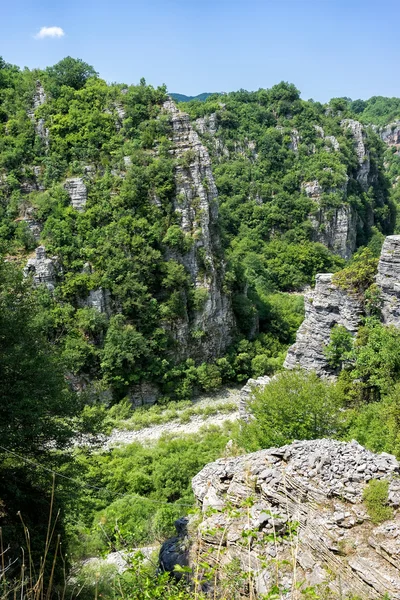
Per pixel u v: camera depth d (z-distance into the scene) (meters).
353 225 117.56
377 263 36.72
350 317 36.28
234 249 102.50
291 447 18.78
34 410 20.41
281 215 109.12
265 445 26.58
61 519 21.34
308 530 16.03
